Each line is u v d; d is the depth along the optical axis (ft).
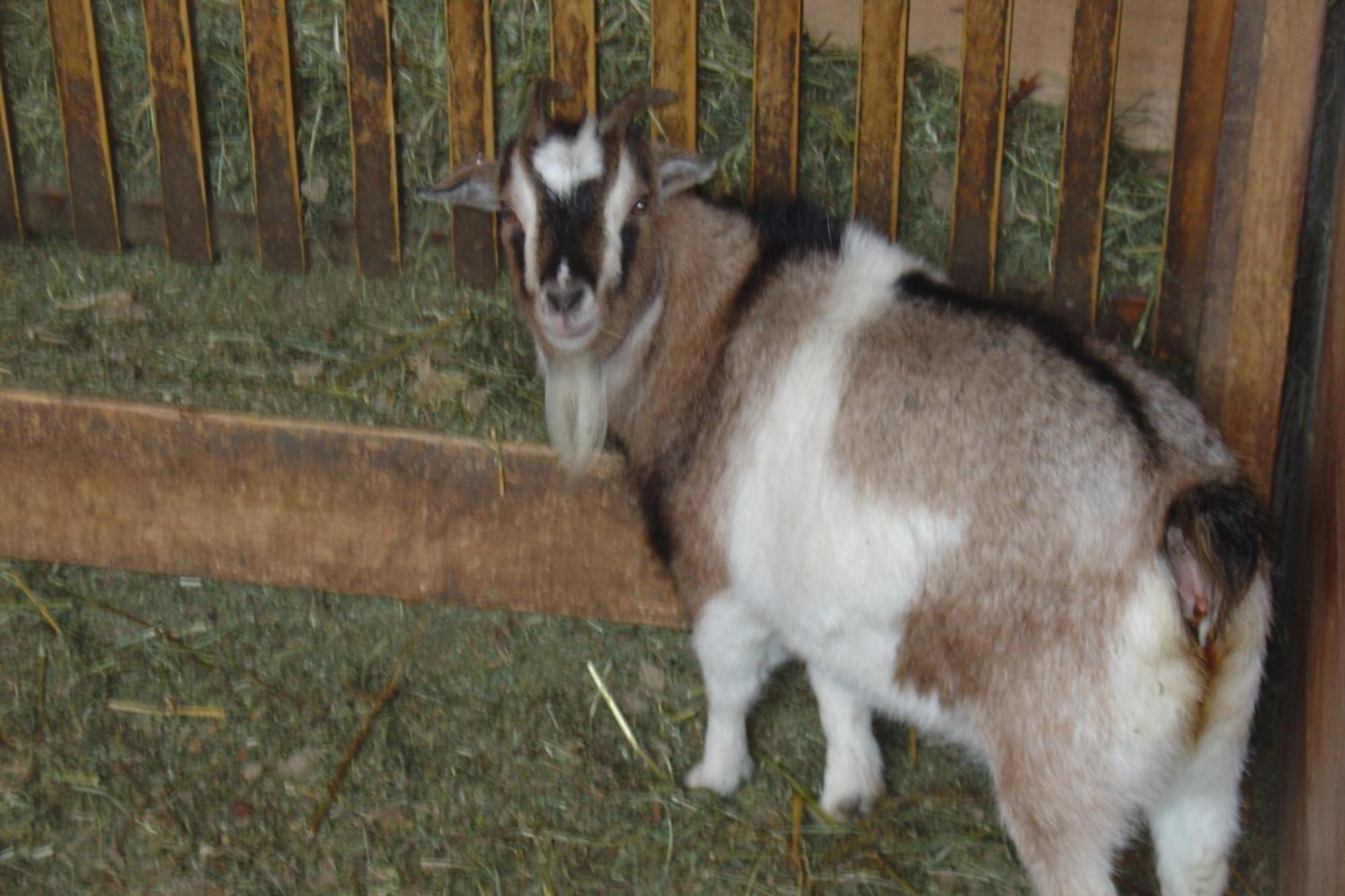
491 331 7.50
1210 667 6.02
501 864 6.95
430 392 7.31
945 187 7.33
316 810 7.06
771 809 7.12
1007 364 6.25
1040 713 6.15
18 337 7.53
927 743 7.29
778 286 6.61
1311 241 6.84
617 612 7.33
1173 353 7.17
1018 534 6.11
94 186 7.76
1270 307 6.67
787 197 7.02
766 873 6.94
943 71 7.38
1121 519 6.02
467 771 7.18
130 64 7.68
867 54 7.11
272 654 7.41
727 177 7.38
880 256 6.64
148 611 7.48
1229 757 6.24
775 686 7.39
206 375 7.39
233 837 7.00
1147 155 7.34
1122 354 6.45
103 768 7.14
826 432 6.39
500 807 7.10
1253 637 6.08
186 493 7.34
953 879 6.93
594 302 6.36
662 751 7.25
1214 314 6.80
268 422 7.22
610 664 7.38
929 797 7.16
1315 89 6.50
